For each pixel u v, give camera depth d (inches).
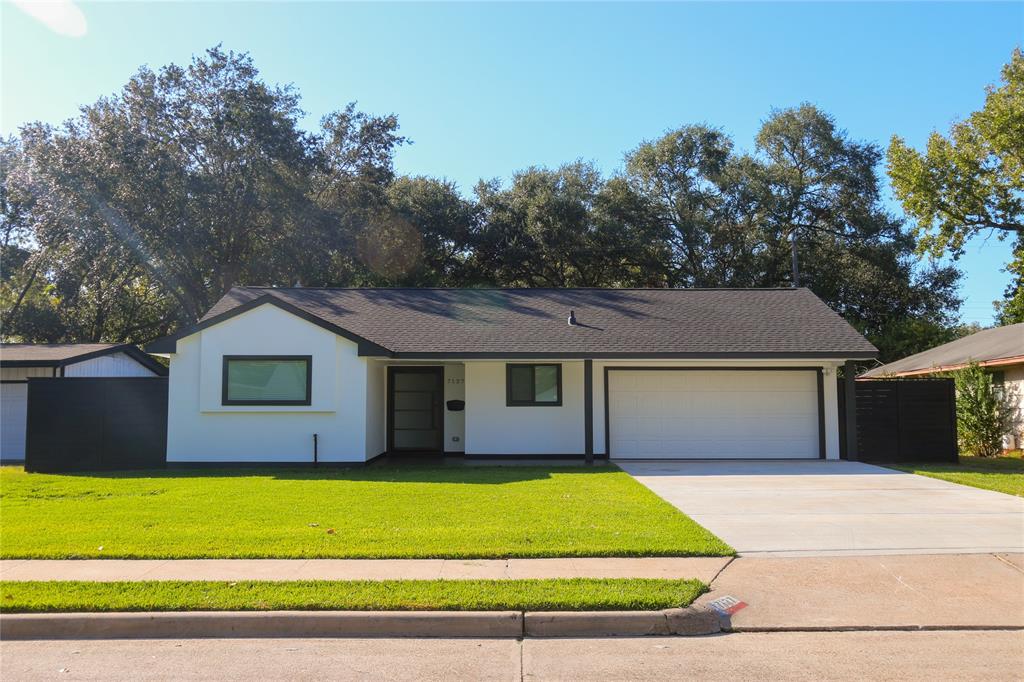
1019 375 832.9
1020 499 442.9
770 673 192.4
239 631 223.9
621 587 250.2
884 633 224.1
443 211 1489.9
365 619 224.7
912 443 658.8
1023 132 1058.7
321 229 1310.3
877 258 1492.4
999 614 236.8
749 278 1528.1
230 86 1277.1
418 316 724.0
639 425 683.4
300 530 341.7
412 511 391.5
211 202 1233.4
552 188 1549.0
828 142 1558.8
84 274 1327.5
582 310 751.1
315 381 612.1
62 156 1164.5
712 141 1601.9
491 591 244.7
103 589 247.9
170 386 613.0
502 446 679.1
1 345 823.7
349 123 1459.2
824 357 639.8
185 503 418.6
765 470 593.3
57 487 489.4
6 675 192.2
